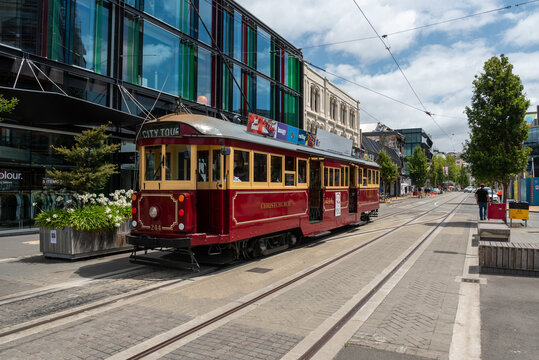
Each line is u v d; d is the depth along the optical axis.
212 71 20.91
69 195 15.56
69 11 14.45
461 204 37.06
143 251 10.42
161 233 7.73
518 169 17.95
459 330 4.74
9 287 6.82
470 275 7.63
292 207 10.55
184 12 19.19
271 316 5.30
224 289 6.68
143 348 4.25
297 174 10.90
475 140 18.81
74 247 9.09
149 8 17.44
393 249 10.67
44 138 14.86
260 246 9.48
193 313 5.42
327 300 6.01
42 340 4.50
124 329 4.83
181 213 7.50
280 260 9.30
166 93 18.03
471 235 13.51
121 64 16.09
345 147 15.34
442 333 4.65
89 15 15.16
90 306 5.72
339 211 13.91
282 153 10.10
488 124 18.25
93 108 12.59
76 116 13.50
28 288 6.75
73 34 14.59
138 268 8.38
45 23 13.68
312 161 12.45
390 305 5.77
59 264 8.79
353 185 15.98
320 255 9.92
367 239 12.70
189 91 19.38
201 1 20.19
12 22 13.16
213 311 5.49
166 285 6.96
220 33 21.31
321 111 34.72
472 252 10.17
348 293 6.38
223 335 4.64
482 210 18.27
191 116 8.36
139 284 7.03
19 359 4.01
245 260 9.27
